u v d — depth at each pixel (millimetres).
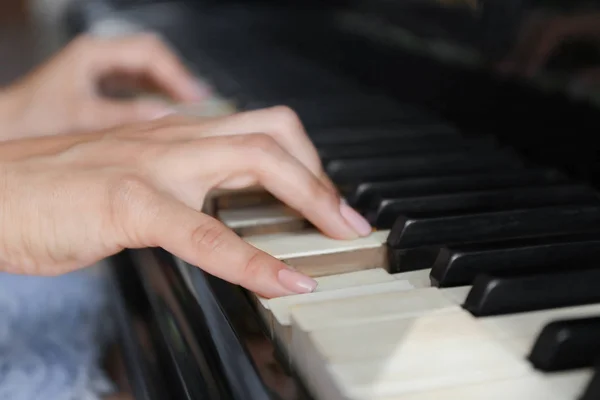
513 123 629
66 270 513
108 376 621
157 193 495
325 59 853
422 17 758
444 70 709
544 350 404
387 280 470
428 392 392
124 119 758
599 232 477
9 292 693
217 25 1154
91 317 660
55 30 1847
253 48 956
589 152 570
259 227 511
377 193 531
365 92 730
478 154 580
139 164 511
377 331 416
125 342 518
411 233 484
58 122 792
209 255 472
